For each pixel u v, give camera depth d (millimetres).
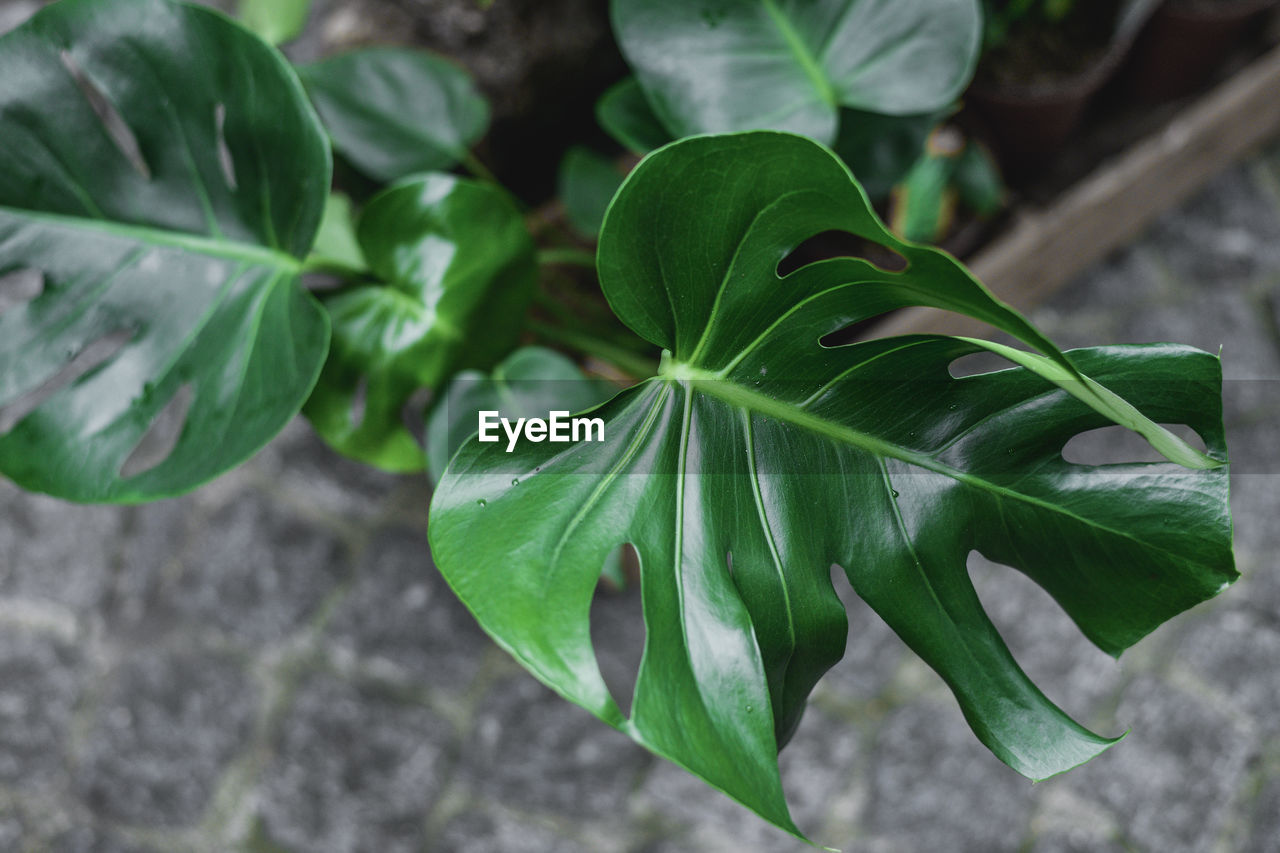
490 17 1864
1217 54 1957
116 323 1483
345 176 1723
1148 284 2102
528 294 1590
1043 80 1859
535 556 1359
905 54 1569
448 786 1933
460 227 1547
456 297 1561
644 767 1932
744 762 1338
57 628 2000
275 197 1495
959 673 1398
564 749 1939
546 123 1957
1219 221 2129
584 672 1336
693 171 1338
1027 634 1965
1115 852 1879
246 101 1473
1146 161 1976
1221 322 2084
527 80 1899
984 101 1871
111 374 1479
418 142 1676
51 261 1476
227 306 1498
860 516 1408
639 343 1803
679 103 1572
